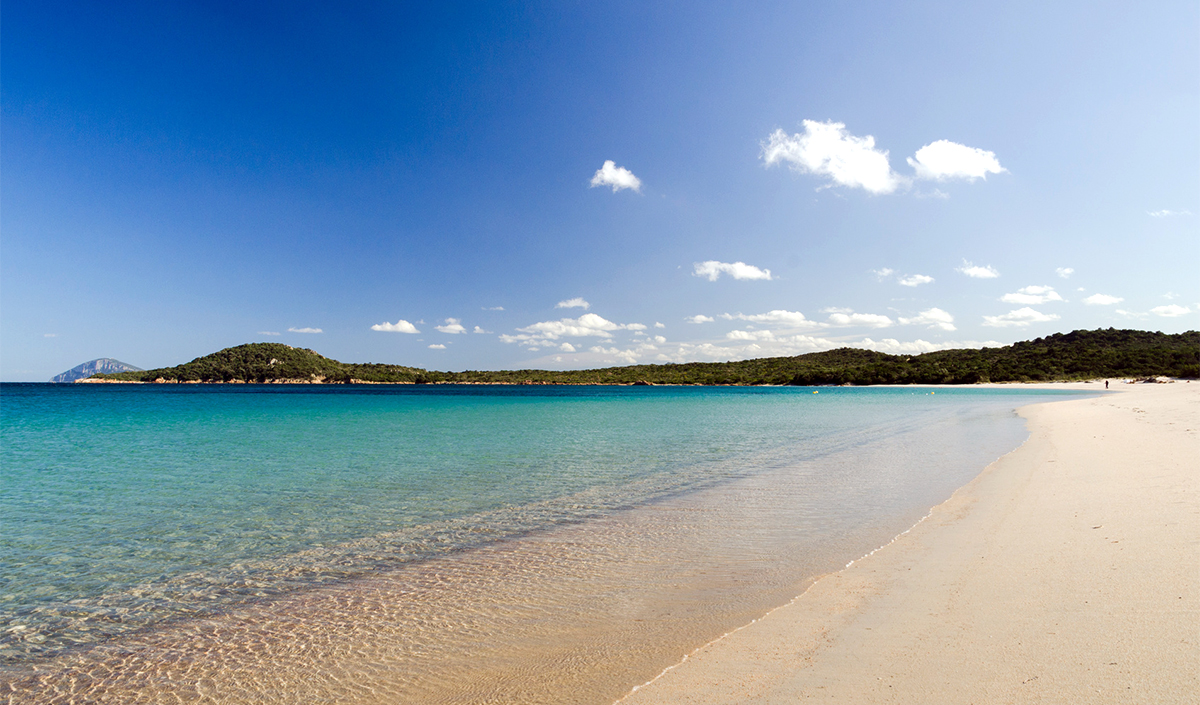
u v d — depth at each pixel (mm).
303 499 12586
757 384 180375
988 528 8312
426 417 43219
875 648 4609
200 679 4855
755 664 4496
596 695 4227
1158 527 7367
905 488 12320
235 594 6863
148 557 8438
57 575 7637
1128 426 21125
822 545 8070
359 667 4949
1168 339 146000
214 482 14906
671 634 5277
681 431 29844
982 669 4109
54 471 16938
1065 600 5270
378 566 7828
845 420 36812
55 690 4734
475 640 5398
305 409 54531
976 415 36938
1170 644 4219
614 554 8055
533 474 15852
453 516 10828
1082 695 3635
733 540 8578
